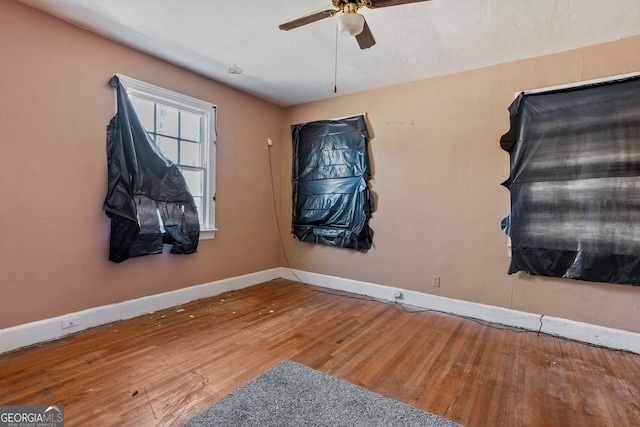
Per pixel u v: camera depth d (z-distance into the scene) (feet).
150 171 9.71
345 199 13.01
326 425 5.11
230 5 7.30
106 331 8.63
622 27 7.70
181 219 10.45
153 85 10.01
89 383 6.18
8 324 7.38
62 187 8.20
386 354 7.65
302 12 7.54
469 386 6.35
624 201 8.09
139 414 5.31
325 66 10.46
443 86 10.90
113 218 9.00
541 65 9.29
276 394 5.93
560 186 8.89
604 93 8.37
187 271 11.24
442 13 7.29
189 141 11.46
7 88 7.27
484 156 10.17
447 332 9.05
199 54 9.80
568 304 8.86
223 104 12.30
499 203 9.94
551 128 9.04
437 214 11.02
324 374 6.68
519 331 9.23
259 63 10.35
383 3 5.71
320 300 11.84
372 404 5.68
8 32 7.25
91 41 8.63
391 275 12.00
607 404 5.86
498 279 9.93
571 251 8.71
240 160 13.12
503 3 6.89
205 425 5.07
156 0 7.18
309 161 14.14
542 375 6.81
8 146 7.32
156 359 7.19
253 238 13.84
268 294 12.51
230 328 9.05
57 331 8.11
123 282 9.50
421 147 11.34
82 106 8.50
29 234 7.67
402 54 9.43
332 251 13.56
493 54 9.30
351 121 12.87
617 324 8.22
